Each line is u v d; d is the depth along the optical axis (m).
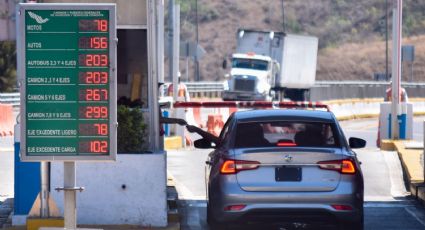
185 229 26.98
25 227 24.48
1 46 116.31
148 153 25.39
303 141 24.55
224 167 23.73
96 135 20.09
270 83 117.88
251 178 23.56
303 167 23.58
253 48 120.50
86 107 20.12
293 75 123.31
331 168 23.59
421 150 48.59
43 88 20.16
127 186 24.89
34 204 24.19
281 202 23.41
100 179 24.84
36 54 20.25
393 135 55.06
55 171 24.55
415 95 138.00
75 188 20.02
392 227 27.75
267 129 25.56
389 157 48.59
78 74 20.22
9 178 38.38
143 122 25.69
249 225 26.30
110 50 20.27
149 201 24.91
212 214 24.39
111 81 20.19
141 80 31.92
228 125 26.27
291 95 131.50
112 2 25.62
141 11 25.75
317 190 23.47
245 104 35.91
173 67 59.50
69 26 20.34
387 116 56.31
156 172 24.92
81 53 20.28
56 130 20.09
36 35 20.30
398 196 35.09
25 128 20.03
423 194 32.28
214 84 137.38
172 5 68.62
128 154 24.92
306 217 23.59
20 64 20.19
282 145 24.25
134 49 31.67
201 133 29.05
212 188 24.30
